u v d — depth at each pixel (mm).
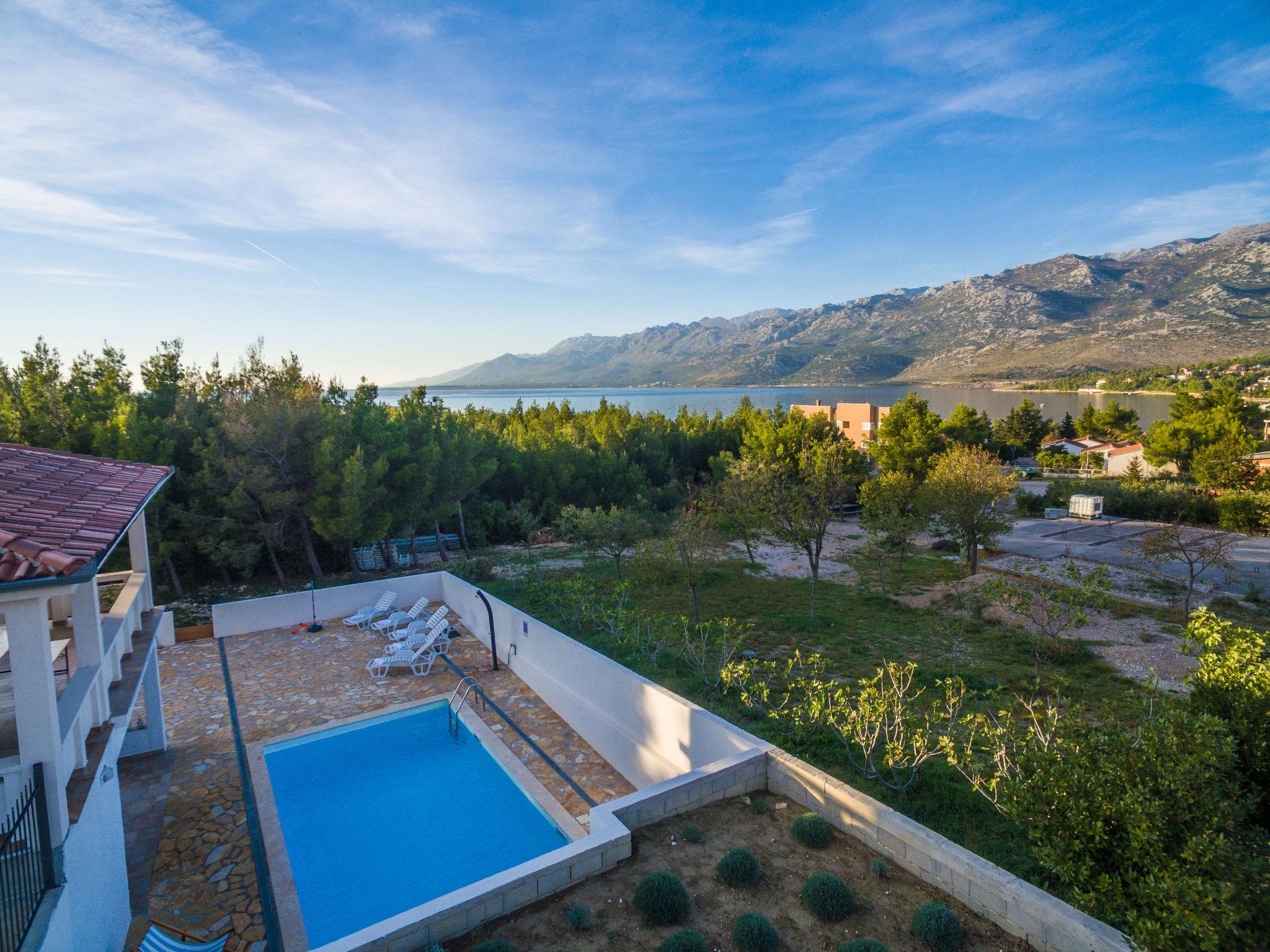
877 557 21547
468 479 25516
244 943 6504
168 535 19484
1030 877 6293
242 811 8953
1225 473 37156
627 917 5793
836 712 9219
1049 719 9398
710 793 7531
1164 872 4605
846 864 6469
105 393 20250
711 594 20516
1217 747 5113
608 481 34531
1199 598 18250
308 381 24156
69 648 7633
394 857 8266
